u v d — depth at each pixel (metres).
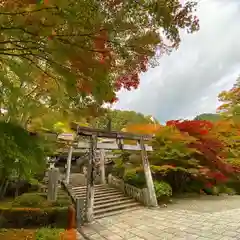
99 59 1.84
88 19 1.59
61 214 6.12
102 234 5.44
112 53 1.93
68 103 2.45
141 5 1.77
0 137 1.64
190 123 11.66
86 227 6.08
